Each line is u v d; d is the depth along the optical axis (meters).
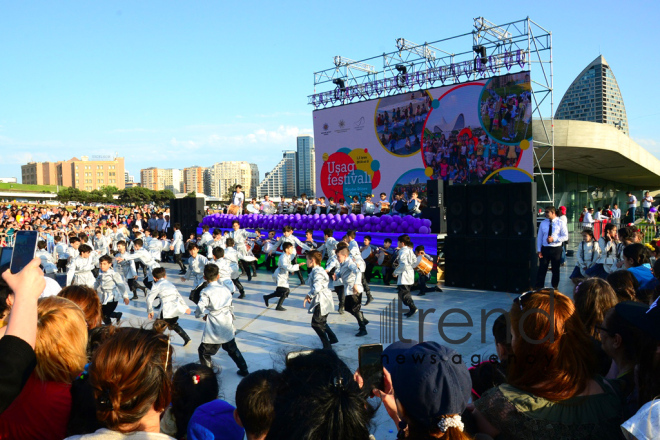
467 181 18.58
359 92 22.17
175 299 6.81
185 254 19.58
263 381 1.95
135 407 1.57
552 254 9.90
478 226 11.18
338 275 7.78
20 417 1.91
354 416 1.58
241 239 14.03
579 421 1.67
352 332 7.74
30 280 1.44
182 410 2.89
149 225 23.31
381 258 12.06
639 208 25.69
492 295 10.29
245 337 7.60
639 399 1.99
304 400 1.61
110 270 7.49
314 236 14.74
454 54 18.83
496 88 17.58
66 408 1.97
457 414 1.53
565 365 1.70
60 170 166.00
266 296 9.63
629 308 2.14
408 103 20.25
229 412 2.57
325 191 23.72
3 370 1.25
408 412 1.56
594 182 32.44
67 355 1.94
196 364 3.10
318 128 23.84
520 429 1.68
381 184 21.44
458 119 18.72
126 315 9.38
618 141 22.44
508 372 1.90
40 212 34.16
